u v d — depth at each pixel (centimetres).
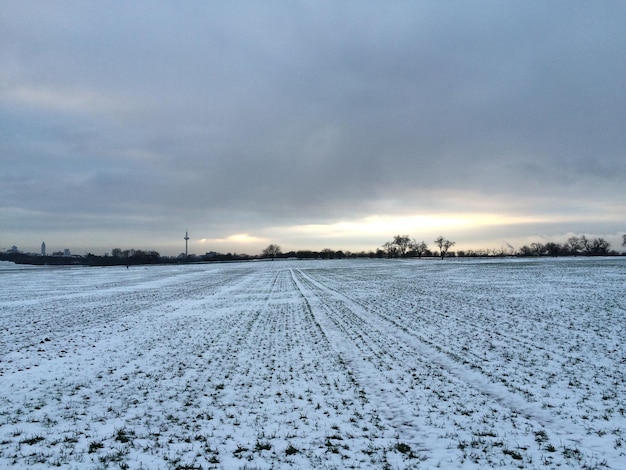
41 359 1438
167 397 1058
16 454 729
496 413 928
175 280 5744
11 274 7706
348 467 699
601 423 850
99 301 3222
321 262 13138
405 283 4369
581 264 7012
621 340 1516
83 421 898
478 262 9562
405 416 924
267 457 736
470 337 1677
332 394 1075
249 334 1873
